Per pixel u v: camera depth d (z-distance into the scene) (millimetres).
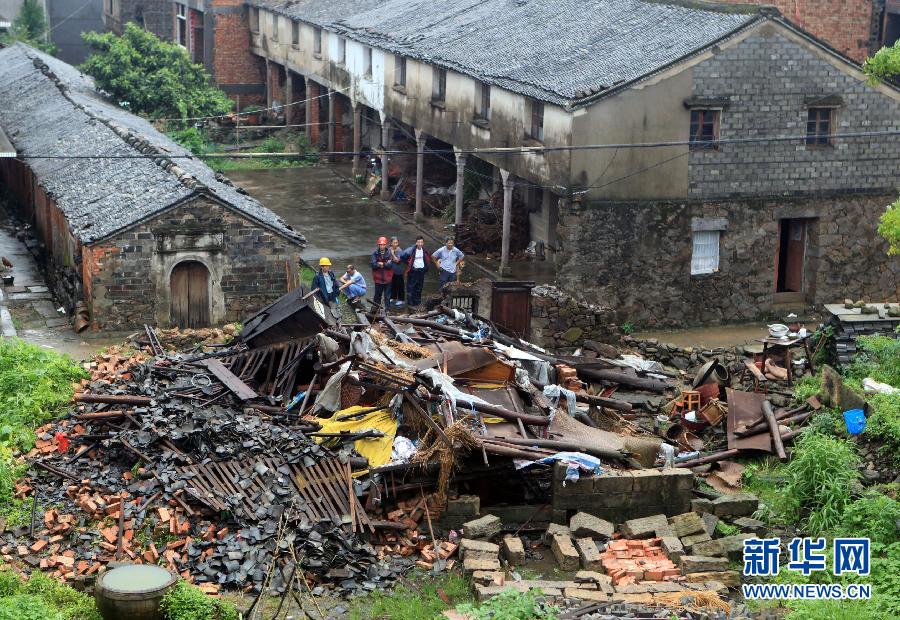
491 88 32312
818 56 28922
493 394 19578
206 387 20094
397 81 39531
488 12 38719
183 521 17031
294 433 18422
